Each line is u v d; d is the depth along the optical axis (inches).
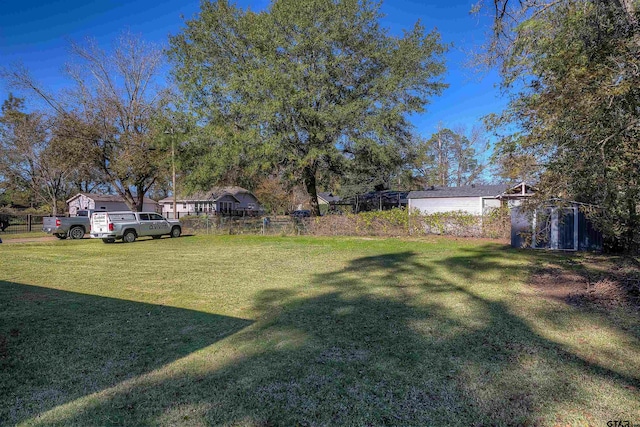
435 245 531.2
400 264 354.6
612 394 103.3
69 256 430.0
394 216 721.6
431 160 1305.4
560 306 194.2
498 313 184.2
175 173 832.3
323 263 366.6
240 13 757.9
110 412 97.9
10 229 905.5
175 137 724.0
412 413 96.0
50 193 1043.3
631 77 161.5
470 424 91.0
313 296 226.8
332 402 101.8
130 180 843.4
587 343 142.2
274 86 617.6
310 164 706.8
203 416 95.7
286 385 111.7
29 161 981.8
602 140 172.7
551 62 198.8
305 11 665.0
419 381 113.1
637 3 189.5
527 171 205.2
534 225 324.2
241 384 112.7
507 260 368.8
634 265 273.7
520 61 259.8
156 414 96.8
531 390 106.4
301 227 752.3
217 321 176.7
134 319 180.5
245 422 93.1
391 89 669.9
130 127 839.1
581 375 115.1
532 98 203.0
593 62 176.9
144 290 245.9
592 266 311.7
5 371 122.7
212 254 444.8
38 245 564.1
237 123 721.0
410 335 153.9
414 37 725.3
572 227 437.7
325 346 142.7
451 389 107.9
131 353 137.6
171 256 426.9
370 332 158.4
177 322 175.3
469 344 142.8
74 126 781.3
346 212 801.6
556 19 240.1
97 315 187.5
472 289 240.2
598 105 164.1
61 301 216.7
